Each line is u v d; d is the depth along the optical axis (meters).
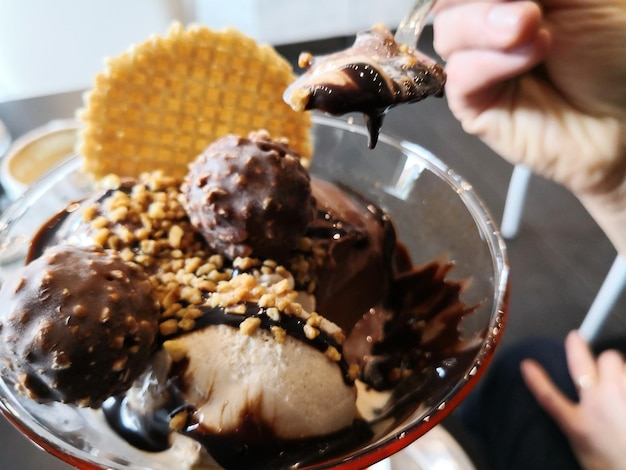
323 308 0.16
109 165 0.19
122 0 0.45
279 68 0.19
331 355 0.13
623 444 0.19
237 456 0.12
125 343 0.11
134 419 0.13
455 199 0.17
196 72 0.19
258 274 0.14
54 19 0.44
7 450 0.17
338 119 0.20
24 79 0.45
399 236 0.18
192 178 0.14
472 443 0.19
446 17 0.18
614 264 0.24
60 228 0.16
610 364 0.21
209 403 0.12
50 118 0.30
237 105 0.20
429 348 0.15
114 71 0.18
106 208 0.16
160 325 0.13
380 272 0.17
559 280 0.25
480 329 0.14
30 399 0.12
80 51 0.45
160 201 0.16
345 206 0.18
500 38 0.16
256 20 0.47
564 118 0.20
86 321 0.11
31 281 0.11
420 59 0.14
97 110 0.18
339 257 0.17
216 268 0.15
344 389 0.13
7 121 0.30
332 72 0.13
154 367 0.13
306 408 0.13
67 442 0.12
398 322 0.16
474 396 0.22
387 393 0.14
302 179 0.14
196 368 0.12
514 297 0.25
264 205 0.14
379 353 0.15
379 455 0.11
